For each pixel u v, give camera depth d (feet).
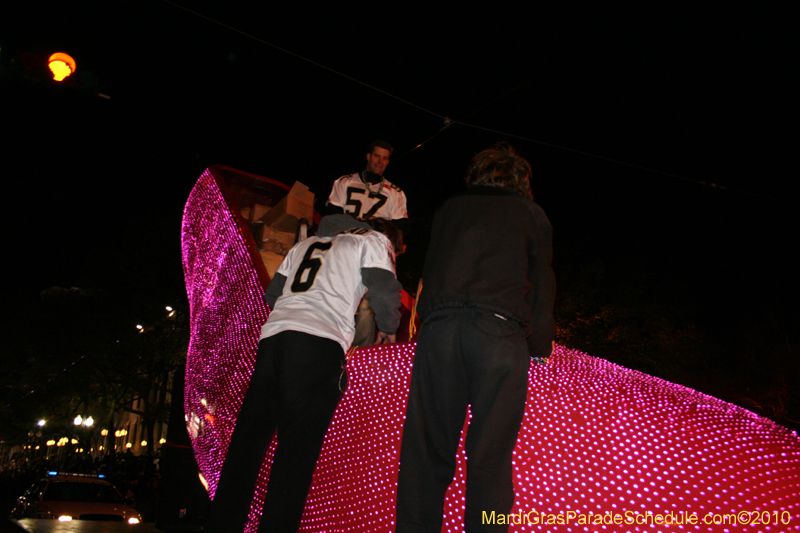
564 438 7.45
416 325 14.62
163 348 76.07
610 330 53.98
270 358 7.78
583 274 53.42
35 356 76.54
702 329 57.88
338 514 8.11
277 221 16.58
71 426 94.32
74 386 78.33
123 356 77.05
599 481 7.10
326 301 8.07
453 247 6.73
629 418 7.43
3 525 18.02
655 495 6.86
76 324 74.33
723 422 7.25
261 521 7.08
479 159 7.63
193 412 13.30
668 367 52.65
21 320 74.08
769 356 56.24
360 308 11.94
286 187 18.95
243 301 11.87
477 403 6.15
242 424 7.62
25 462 115.14
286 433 7.30
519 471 7.36
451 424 6.39
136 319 73.46
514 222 6.77
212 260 14.43
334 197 16.16
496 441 6.01
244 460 7.47
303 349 7.57
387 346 9.00
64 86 27.14
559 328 52.80
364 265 8.36
